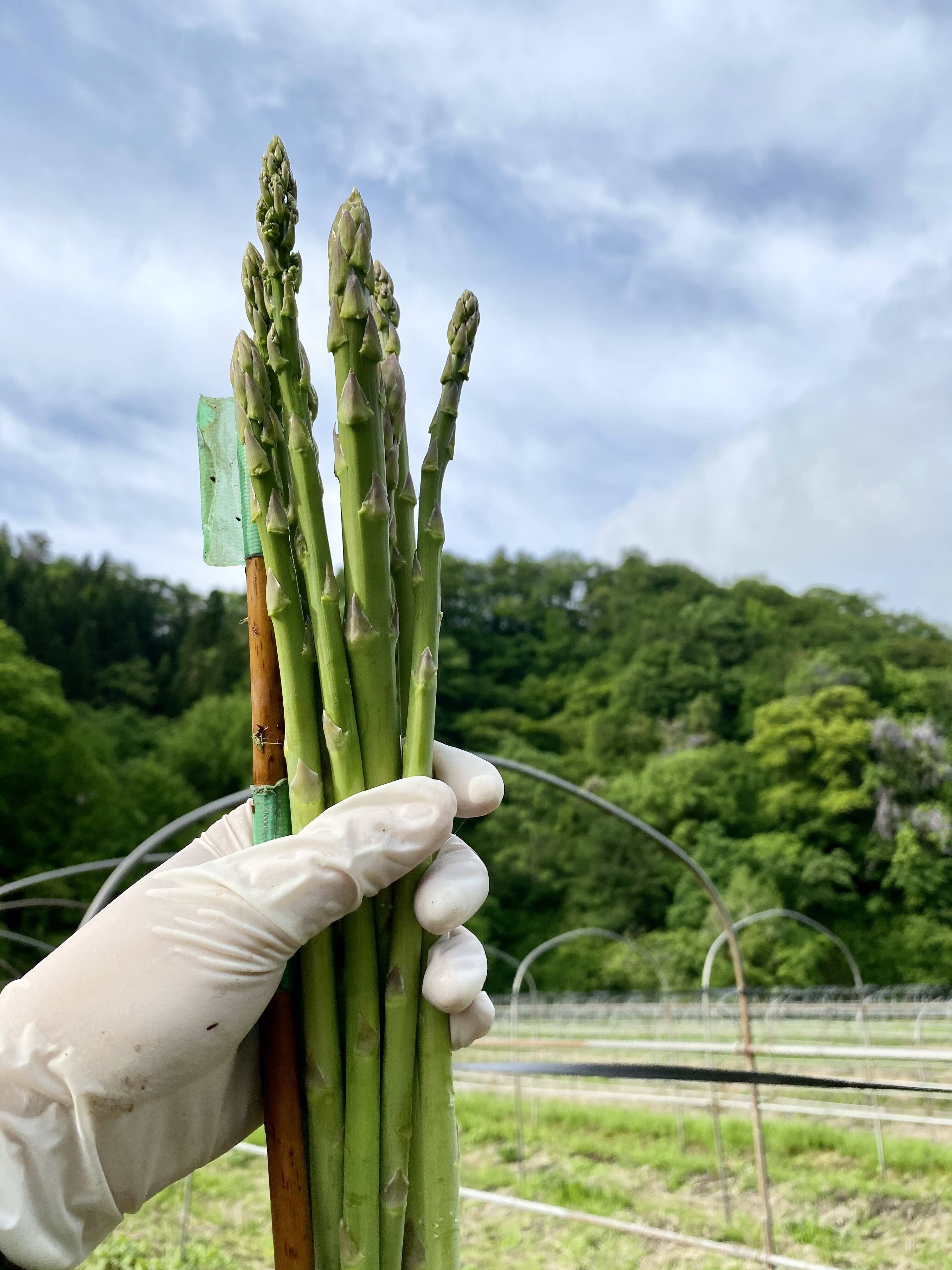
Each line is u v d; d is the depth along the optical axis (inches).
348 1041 39.4
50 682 1159.0
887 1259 201.8
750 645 1528.1
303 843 38.3
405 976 39.9
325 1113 38.8
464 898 39.7
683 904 1192.8
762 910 1138.7
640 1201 256.2
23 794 1055.6
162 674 1593.3
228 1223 231.9
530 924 1264.8
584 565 1950.1
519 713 1632.6
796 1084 77.5
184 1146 41.3
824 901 1176.2
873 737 1242.6
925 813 1184.8
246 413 41.7
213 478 46.1
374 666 40.4
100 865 189.8
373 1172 38.2
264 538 40.4
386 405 45.0
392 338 45.9
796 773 1259.8
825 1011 459.8
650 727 1433.3
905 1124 338.0
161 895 38.4
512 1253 210.4
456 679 1641.2
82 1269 178.1
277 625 40.6
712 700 1429.6
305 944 39.9
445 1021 40.6
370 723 40.8
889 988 706.8
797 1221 230.7
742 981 193.0
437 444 43.5
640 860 1238.3
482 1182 281.0
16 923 1006.4
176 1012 36.8
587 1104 406.9
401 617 44.1
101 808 1092.5
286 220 41.5
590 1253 208.7
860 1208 241.4
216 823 51.3
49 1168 37.3
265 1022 40.1
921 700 1317.7
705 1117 357.4
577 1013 627.5
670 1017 419.2
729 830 1245.1
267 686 42.6
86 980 37.2
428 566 43.1
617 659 1656.0
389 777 41.0
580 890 1256.8
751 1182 270.5
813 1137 315.6
